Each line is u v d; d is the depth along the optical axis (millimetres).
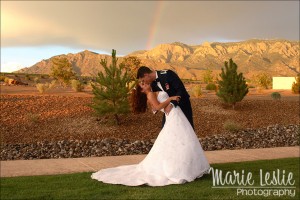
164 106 7281
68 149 15031
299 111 25016
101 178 7539
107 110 18312
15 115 19969
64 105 22297
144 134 17844
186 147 7281
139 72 7355
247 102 26094
